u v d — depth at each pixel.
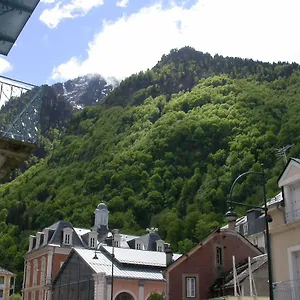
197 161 139.50
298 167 20.25
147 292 44.91
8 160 10.73
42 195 142.00
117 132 183.88
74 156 171.75
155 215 124.00
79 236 67.00
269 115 141.75
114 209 127.44
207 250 36.78
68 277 48.91
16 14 10.40
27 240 109.69
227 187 117.44
